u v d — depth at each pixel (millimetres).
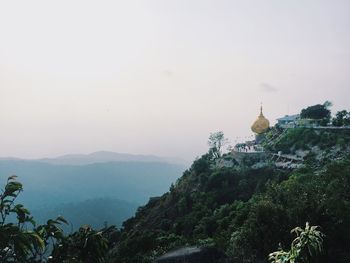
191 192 122062
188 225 95312
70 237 42500
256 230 62594
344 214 61969
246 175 118062
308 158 115875
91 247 41719
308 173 93500
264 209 63312
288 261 42625
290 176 98562
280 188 76250
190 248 66375
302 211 62125
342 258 58156
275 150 134500
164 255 66000
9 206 38844
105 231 47031
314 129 134375
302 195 68062
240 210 83062
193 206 110438
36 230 39625
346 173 72625
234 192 110250
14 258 36938
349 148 113500
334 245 60281
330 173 76250
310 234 42969
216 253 63688
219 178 117375
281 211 63062
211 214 97688
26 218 39031
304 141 129250
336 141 120312
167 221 112125
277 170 116812
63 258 40531
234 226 76500
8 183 39500
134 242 81000
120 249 82188
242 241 63219
